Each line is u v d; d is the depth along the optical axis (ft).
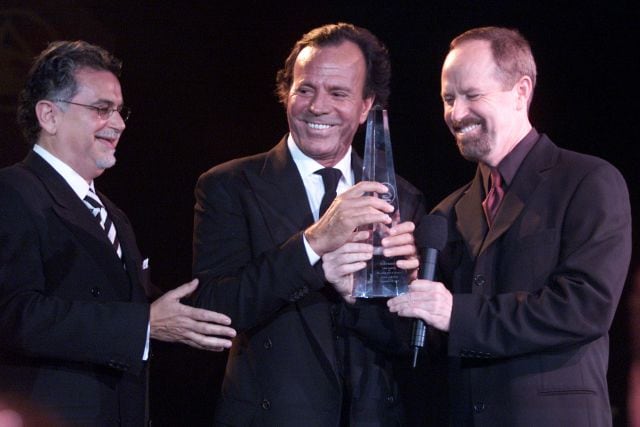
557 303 32.12
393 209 33.78
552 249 33.19
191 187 58.59
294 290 34.32
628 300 54.19
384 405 36.11
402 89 58.59
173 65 58.65
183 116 58.75
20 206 33.94
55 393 33.81
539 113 57.72
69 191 35.68
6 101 55.93
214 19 58.80
